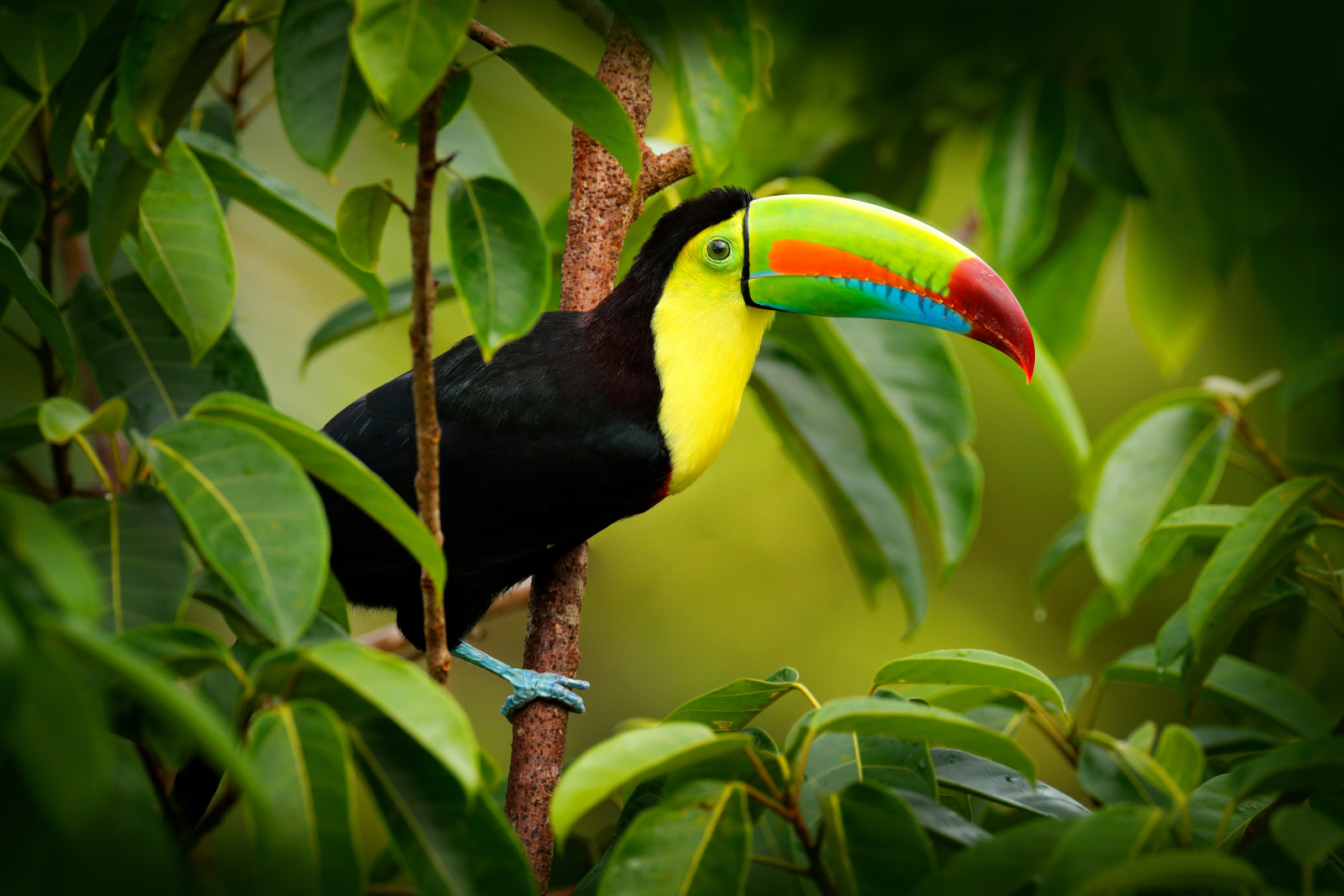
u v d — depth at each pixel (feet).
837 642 55.67
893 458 32.09
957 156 44.96
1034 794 18.21
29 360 31.73
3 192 25.07
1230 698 23.45
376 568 26.48
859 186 39.50
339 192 42.80
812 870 15.47
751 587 56.29
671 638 55.16
